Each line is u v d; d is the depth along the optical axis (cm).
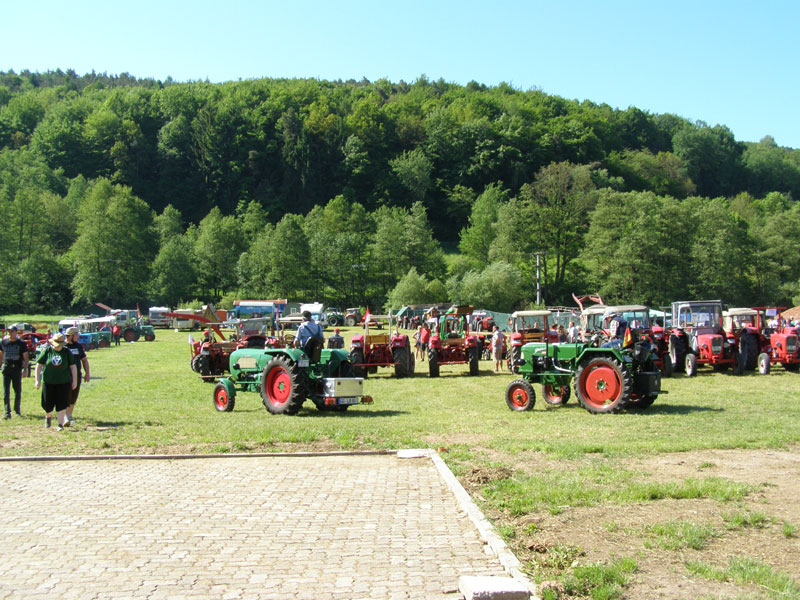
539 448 850
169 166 12850
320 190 12600
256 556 494
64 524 580
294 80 19025
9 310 7425
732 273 5819
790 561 449
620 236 6109
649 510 570
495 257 7169
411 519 583
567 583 413
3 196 7819
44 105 15275
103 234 7469
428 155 12656
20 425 1120
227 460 843
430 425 1071
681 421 1075
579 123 12600
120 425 1111
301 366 1229
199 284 8344
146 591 429
